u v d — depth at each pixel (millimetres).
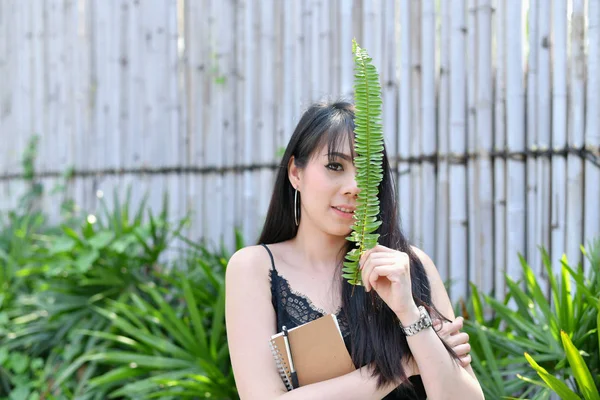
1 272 4027
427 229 3232
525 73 3004
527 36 2998
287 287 1896
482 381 2406
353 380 1735
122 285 3695
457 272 3137
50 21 4883
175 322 3064
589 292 2332
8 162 5270
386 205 1929
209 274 3180
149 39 4293
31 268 3861
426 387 1713
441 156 3199
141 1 4324
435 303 1954
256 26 3879
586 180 2840
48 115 4953
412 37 3268
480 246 3090
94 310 3652
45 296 3807
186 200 4180
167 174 4234
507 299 2719
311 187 1860
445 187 3195
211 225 4070
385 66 3352
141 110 4359
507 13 2994
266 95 3816
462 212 3139
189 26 4121
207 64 4066
